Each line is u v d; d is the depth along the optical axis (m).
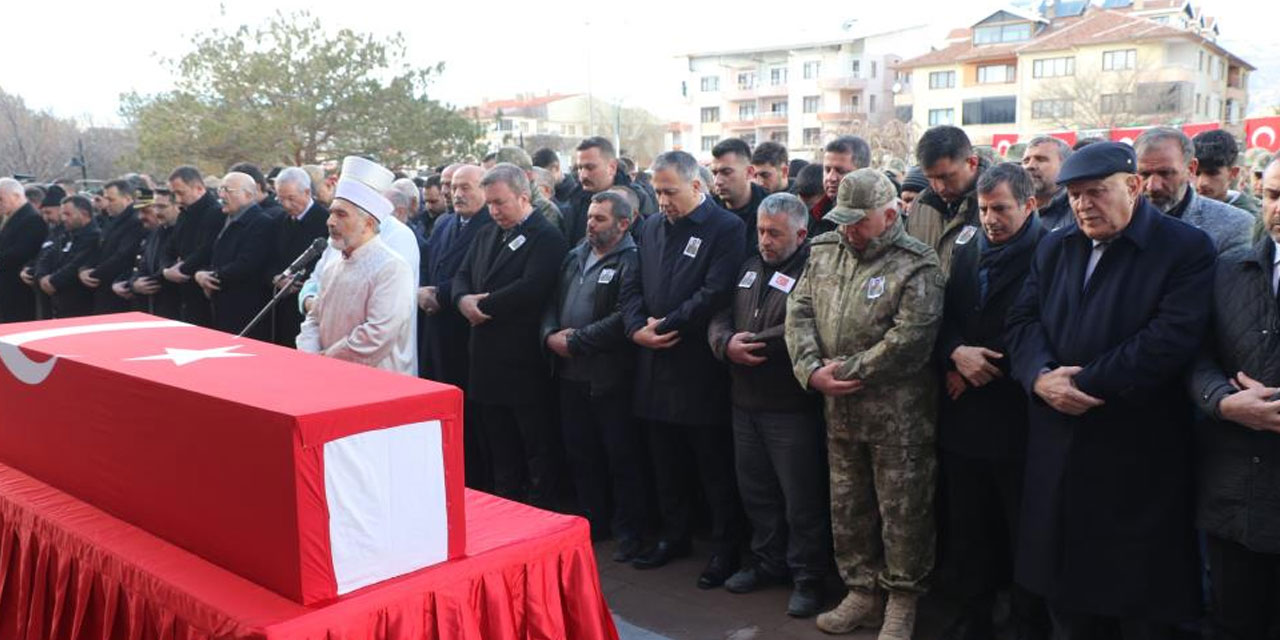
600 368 4.23
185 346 2.81
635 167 8.34
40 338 2.94
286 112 25.19
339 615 2.00
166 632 2.10
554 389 4.68
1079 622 2.87
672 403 3.98
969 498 3.30
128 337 2.98
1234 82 53.75
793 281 3.63
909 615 3.36
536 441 4.65
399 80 26.59
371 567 2.12
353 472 2.06
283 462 1.97
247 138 24.77
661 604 3.81
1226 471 2.53
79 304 8.05
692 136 73.19
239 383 2.26
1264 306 2.48
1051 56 48.03
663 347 3.92
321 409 2.00
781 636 3.50
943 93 53.91
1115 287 2.67
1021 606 3.31
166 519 2.32
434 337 5.03
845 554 3.53
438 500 2.24
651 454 4.39
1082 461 2.69
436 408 2.21
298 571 1.99
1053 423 2.76
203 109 25.05
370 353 3.46
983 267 3.22
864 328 3.23
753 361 3.62
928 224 3.68
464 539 2.30
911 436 3.27
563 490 5.00
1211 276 2.61
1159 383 2.58
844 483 3.46
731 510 4.04
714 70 71.38
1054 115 44.34
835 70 66.12
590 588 2.53
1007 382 3.15
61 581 2.43
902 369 3.16
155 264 7.14
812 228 4.30
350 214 3.48
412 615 2.13
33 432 2.79
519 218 4.46
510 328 4.49
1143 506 2.65
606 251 4.29
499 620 2.30
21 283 8.66
